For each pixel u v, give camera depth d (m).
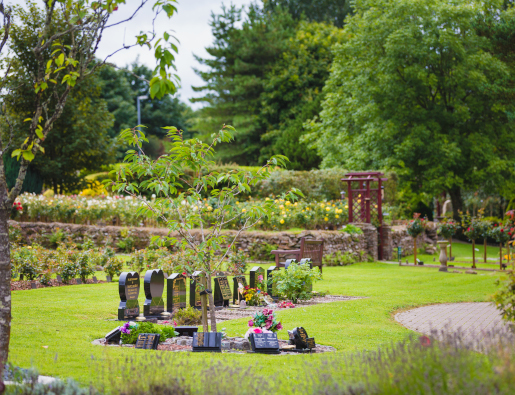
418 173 28.53
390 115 27.75
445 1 27.52
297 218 19.56
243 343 6.24
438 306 9.85
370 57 28.20
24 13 21.14
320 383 3.66
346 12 47.50
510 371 3.04
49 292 10.86
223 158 42.59
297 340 6.08
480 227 17.30
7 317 4.67
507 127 28.12
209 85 44.28
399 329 7.39
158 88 4.46
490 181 28.89
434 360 3.48
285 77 40.12
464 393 2.93
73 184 29.55
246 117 41.81
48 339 6.27
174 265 13.33
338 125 31.28
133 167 6.32
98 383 4.01
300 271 10.38
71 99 26.41
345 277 14.42
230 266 14.83
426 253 24.77
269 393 3.67
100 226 20.28
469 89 27.88
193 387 3.63
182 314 8.18
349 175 20.83
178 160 6.47
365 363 4.09
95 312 8.69
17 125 23.33
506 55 27.45
